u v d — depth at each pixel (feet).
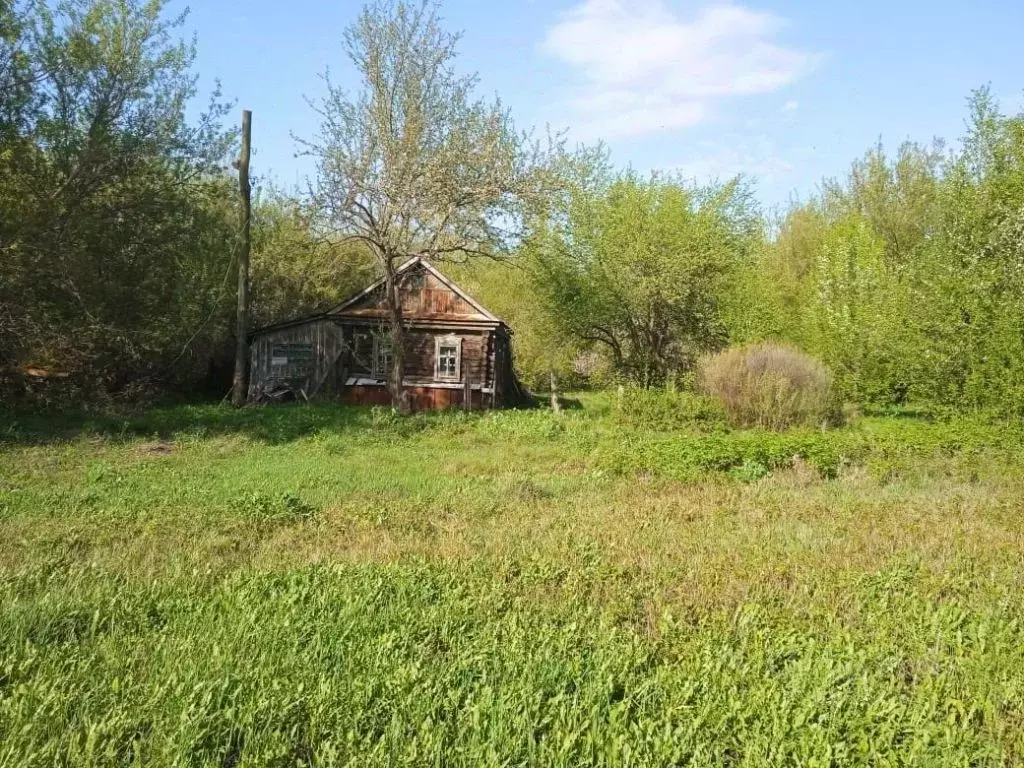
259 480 41.70
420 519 32.24
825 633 19.60
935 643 19.27
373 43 76.79
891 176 138.21
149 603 20.13
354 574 22.90
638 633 19.66
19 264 59.82
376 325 91.61
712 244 91.61
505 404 101.71
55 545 26.81
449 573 23.47
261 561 25.13
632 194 91.61
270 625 18.19
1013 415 56.44
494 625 18.98
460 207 79.46
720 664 16.88
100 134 64.39
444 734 13.75
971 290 61.05
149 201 68.59
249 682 15.30
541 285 92.63
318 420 68.33
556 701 14.80
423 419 71.05
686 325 95.04
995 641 19.03
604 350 102.94
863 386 84.53
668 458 48.26
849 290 89.97
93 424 59.52
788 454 49.70
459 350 91.71
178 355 81.76
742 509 36.22
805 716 14.67
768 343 73.72
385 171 77.46
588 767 13.07
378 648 16.84
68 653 16.85
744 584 23.58
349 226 78.74
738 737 14.21
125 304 68.44
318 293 116.47
